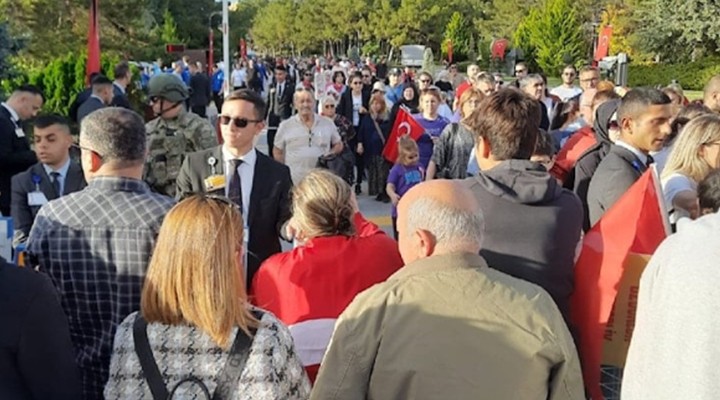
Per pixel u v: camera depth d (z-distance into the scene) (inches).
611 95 240.8
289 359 95.7
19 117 272.5
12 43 547.2
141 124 129.3
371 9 3152.1
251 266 167.6
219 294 92.2
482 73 403.2
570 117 323.3
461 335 92.9
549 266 117.6
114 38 1064.2
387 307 95.5
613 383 129.3
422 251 98.4
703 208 125.2
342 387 95.3
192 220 93.7
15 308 94.2
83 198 124.9
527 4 2501.2
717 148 157.2
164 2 1919.3
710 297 82.4
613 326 122.3
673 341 84.0
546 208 119.6
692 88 1485.0
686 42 1628.9
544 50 1774.1
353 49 2357.3
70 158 213.5
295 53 4141.2
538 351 92.0
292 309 125.5
